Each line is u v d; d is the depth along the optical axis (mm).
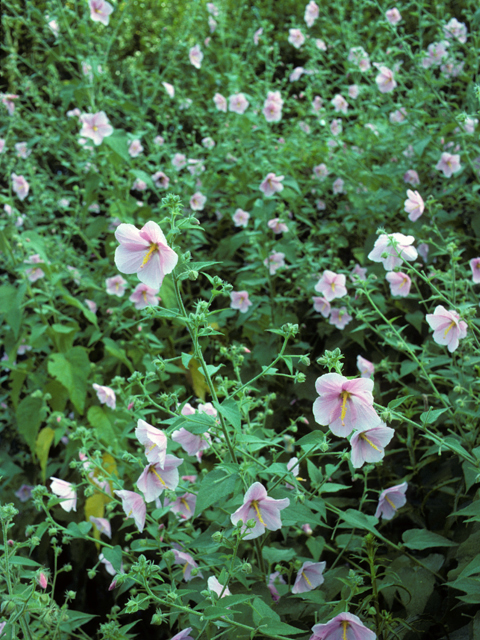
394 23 1635
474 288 1243
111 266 1477
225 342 1398
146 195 1674
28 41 2262
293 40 1868
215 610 643
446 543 801
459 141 1339
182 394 1318
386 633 749
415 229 1277
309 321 1425
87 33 1502
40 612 737
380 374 1208
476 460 780
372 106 1670
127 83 2305
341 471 1083
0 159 1680
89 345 1357
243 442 760
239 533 686
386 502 838
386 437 706
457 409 875
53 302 1447
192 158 1744
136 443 1211
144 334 1188
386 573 778
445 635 815
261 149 1584
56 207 1773
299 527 893
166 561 835
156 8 2598
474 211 1315
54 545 815
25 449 1562
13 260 1340
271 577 846
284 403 1235
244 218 1476
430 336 1165
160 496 766
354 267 1375
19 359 1697
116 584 777
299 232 1513
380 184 1466
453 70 1589
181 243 1564
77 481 1239
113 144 1384
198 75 2387
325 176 1584
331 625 684
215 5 1967
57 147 1545
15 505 1368
